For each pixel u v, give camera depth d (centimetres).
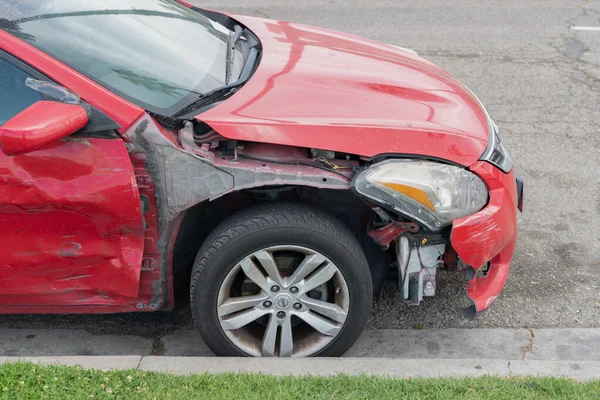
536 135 734
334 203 441
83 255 398
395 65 507
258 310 414
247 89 432
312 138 399
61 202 378
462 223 407
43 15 413
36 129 345
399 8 1155
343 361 407
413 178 402
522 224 593
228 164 392
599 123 761
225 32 526
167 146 386
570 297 510
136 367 393
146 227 401
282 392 368
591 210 611
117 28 441
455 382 380
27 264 397
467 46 974
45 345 459
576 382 382
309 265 404
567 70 892
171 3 532
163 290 420
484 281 447
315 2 1195
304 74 458
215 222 445
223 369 396
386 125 412
